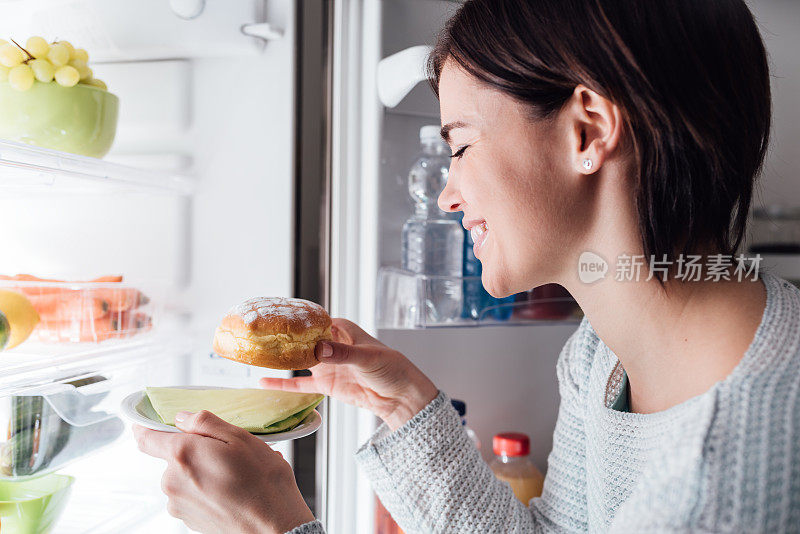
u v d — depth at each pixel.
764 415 0.46
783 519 0.43
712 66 0.53
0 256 1.09
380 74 0.98
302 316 0.70
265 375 1.03
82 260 1.08
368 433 1.03
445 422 0.84
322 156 1.08
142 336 0.94
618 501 0.65
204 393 0.73
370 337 0.85
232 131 1.05
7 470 0.77
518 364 1.24
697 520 0.44
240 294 1.05
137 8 0.99
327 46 1.07
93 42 1.00
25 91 0.80
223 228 1.06
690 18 0.52
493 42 0.57
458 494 0.83
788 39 1.17
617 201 0.55
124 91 1.06
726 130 0.53
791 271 1.10
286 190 1.04
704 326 0.54
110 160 1.06
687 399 0.56
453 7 1.08
